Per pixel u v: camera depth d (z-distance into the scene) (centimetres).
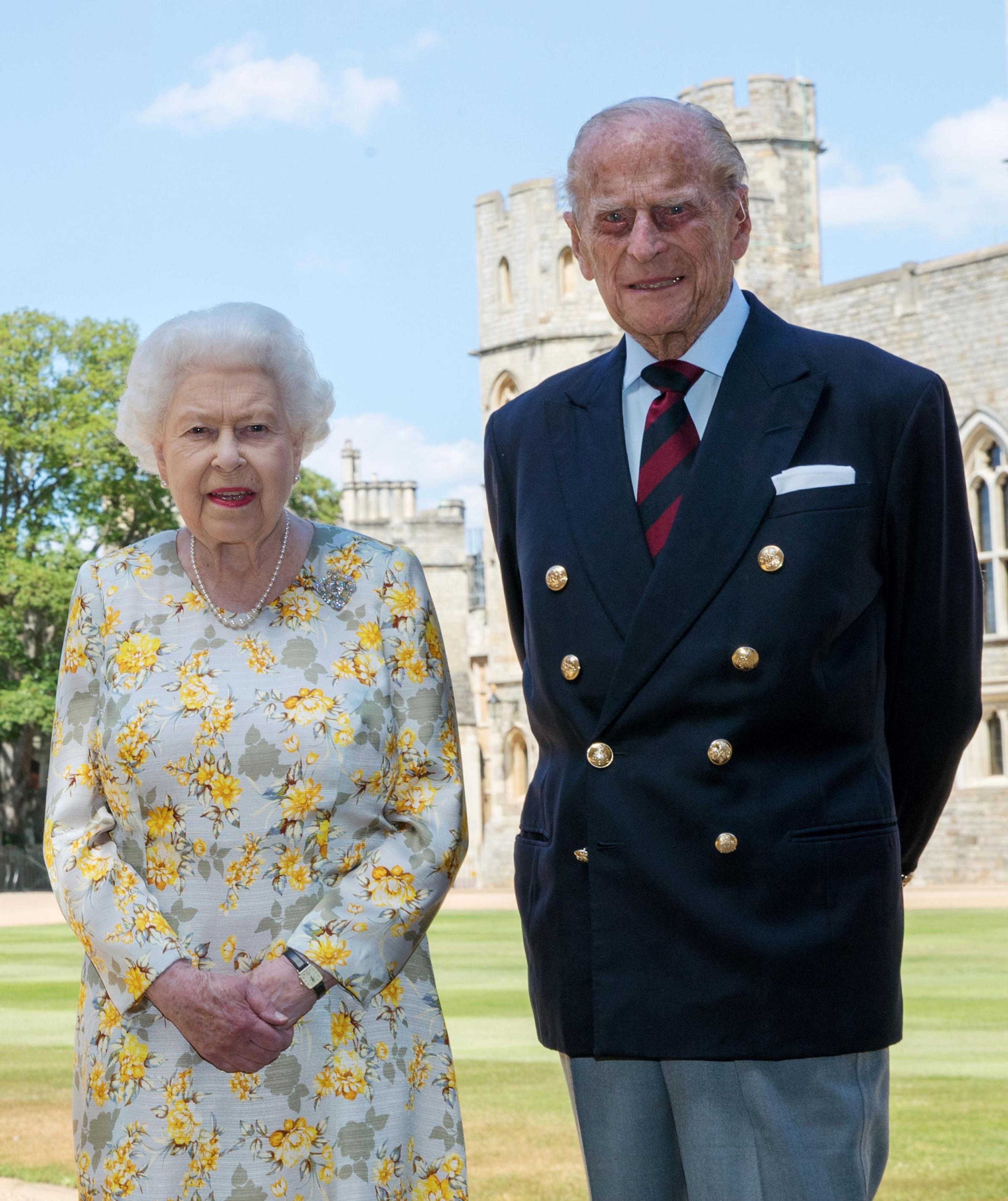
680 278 294
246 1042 273
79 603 305
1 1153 557
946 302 3002
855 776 287
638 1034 285
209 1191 275
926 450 289
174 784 287
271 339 296
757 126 3550
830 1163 279
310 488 4028
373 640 303
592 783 293
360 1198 277
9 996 1134
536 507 314
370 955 283
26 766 3991
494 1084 697
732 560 284
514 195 4006
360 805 294
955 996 982
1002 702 2845
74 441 3516
